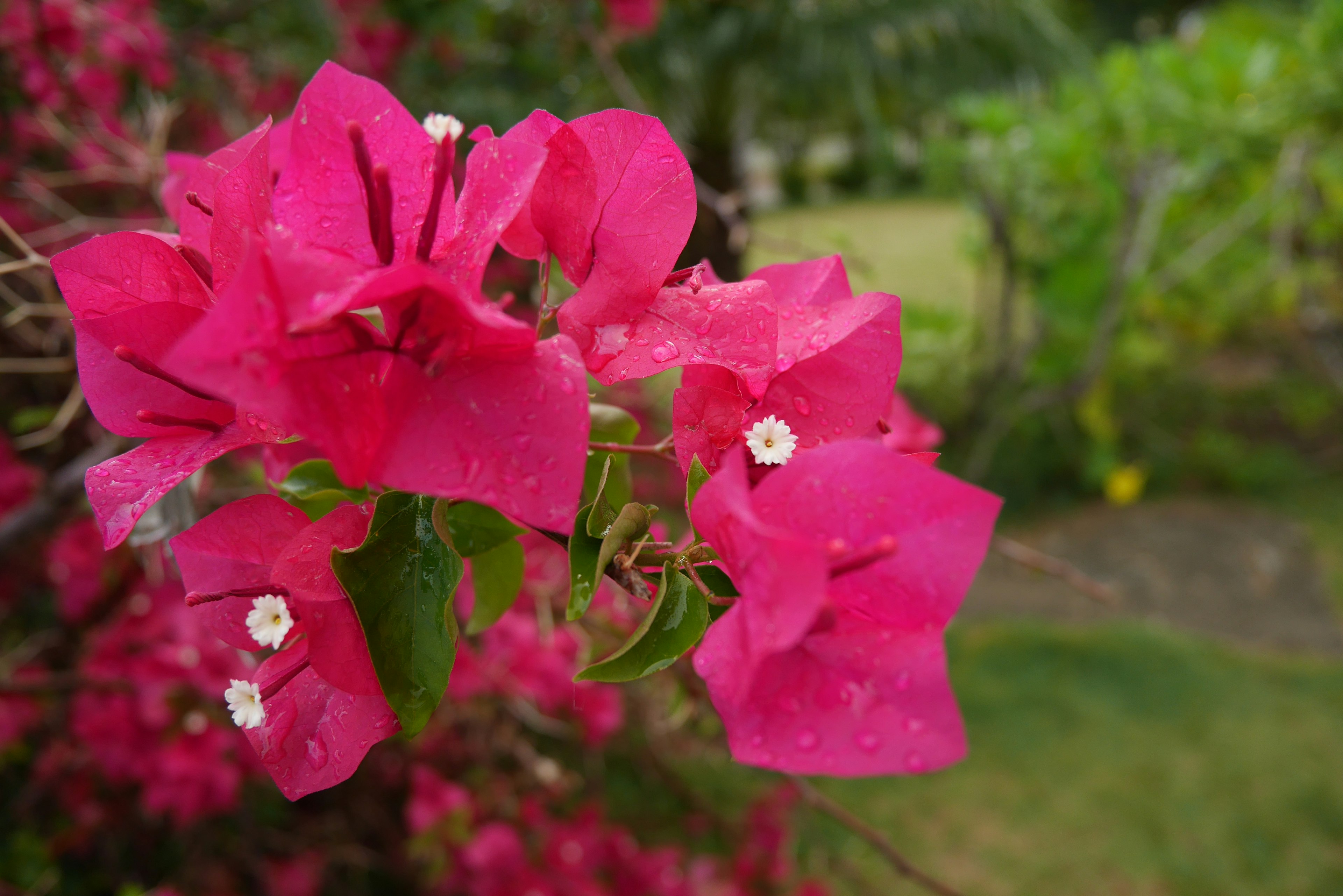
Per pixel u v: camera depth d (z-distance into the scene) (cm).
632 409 74
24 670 66
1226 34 147
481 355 19
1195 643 137
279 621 20
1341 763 112
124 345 22
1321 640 137
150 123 48
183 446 22
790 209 401
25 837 65
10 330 53
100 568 64
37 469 64
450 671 20
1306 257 165
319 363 18
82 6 60
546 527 18
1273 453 185
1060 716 123
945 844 104
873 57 172
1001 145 162
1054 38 187
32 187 55
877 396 22
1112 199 153
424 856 72
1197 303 178
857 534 19
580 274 22
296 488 24
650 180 22
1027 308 198
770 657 18
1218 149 137
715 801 105
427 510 21
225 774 57
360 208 20
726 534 19
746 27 154
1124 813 107
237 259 21
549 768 71
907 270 288
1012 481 178
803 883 85
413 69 86
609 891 78
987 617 146
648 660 19
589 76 92
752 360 21
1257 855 101
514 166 20
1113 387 190
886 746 18
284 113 84
